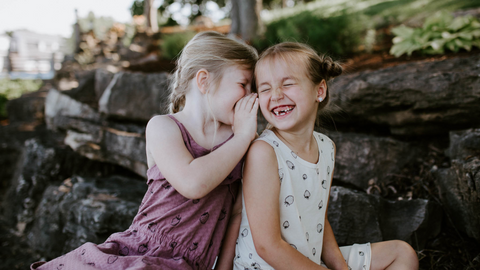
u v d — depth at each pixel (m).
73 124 3.99
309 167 1.40
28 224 3.52
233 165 1.27
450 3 6.23
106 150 3.61
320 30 4.12
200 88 1.38
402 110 2.71
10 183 4.51
